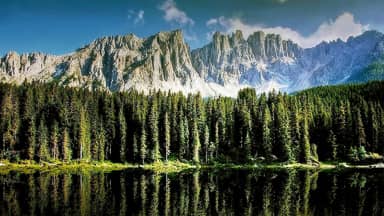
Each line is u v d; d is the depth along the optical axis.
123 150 165.50
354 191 87.25
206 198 79.50
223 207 70.50
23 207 68.94
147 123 168.62
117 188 92.44
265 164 157.38
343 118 166.50
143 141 161.50
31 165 153.88
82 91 198.25
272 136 164.00
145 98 197.00
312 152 161.38
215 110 180.12
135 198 79.06
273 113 173.75
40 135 159.88
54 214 63.88
